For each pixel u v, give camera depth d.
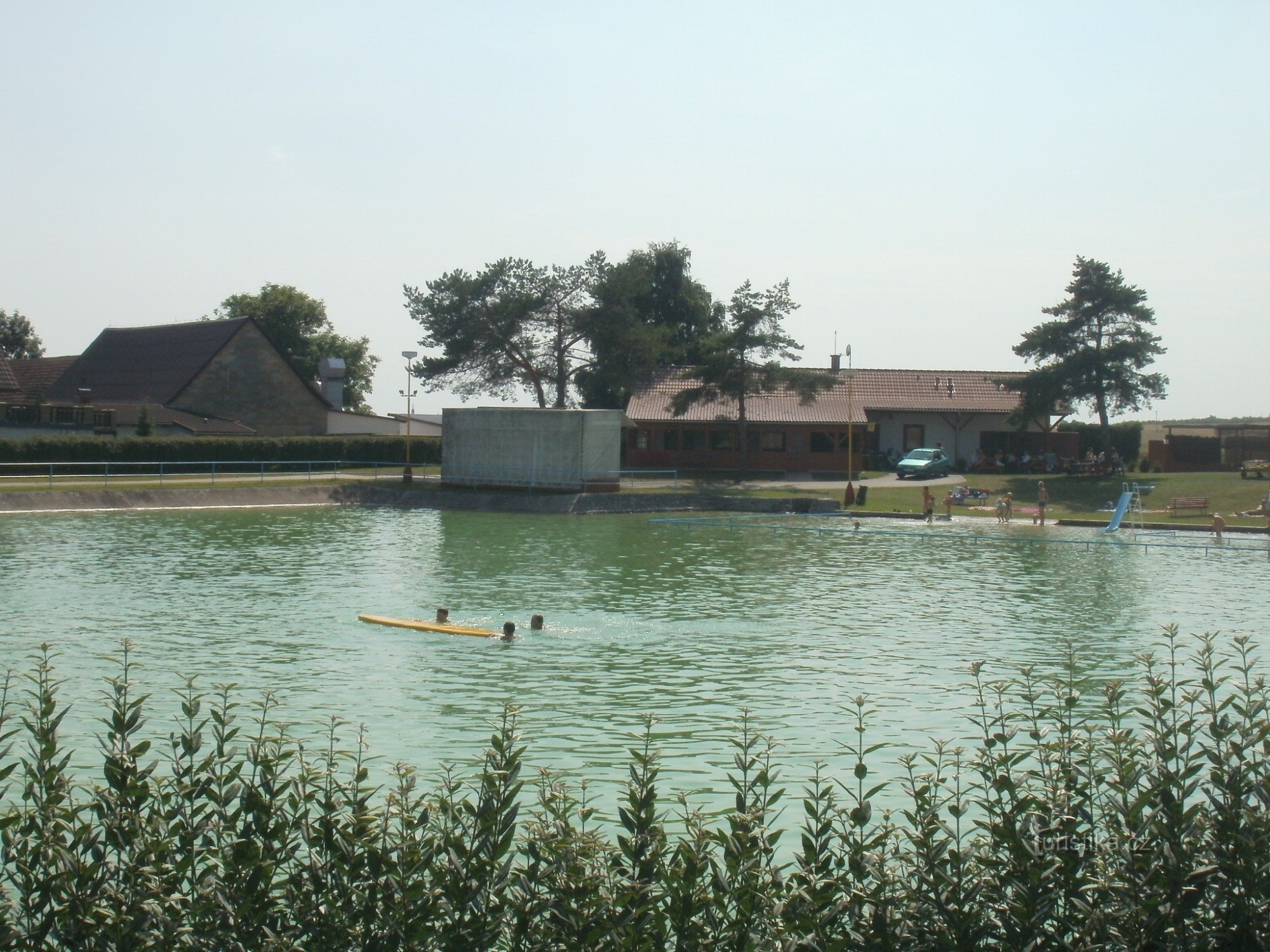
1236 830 7.91
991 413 82.38
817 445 80.00
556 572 37.38
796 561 41.78
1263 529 53.53
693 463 80.31
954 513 60.56
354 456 77.56
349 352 123.88
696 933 7.41
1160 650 26.00
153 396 81.69
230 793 8.00
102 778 15.23
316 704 20.27
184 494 58.31
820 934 7.34
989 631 28.36
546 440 61.56
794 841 13.41
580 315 79.88
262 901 7.55
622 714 20.05
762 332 72.56
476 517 56.81
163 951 7.30
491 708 20.25
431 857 7.56
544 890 8.22
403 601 31.28
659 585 35.09
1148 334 69.00
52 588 32.66
